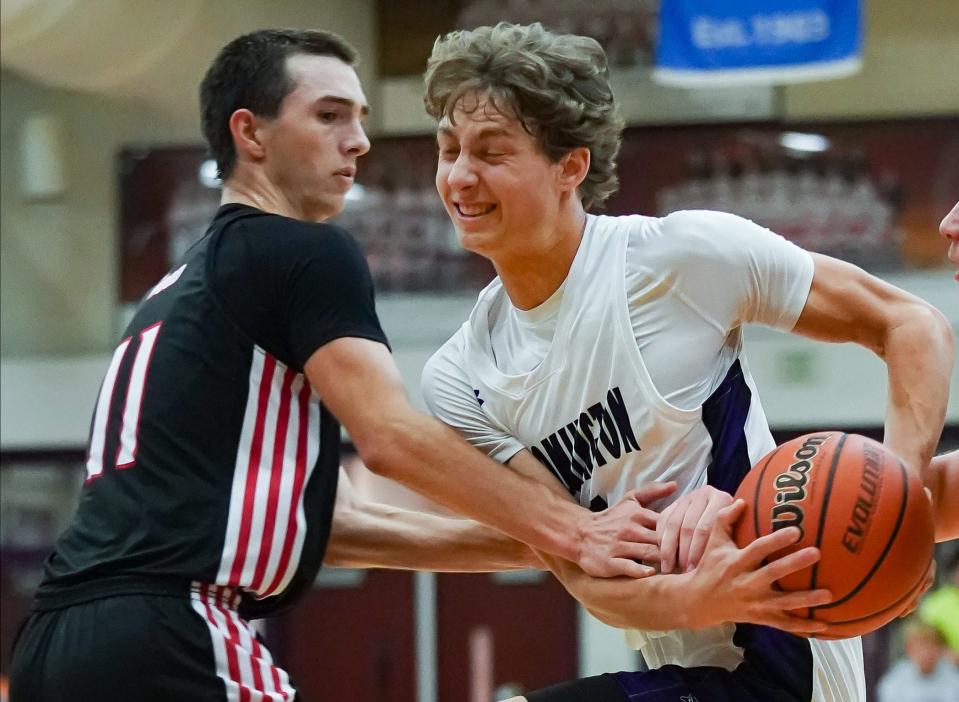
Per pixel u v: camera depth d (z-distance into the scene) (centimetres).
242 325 674
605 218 682
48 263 2536
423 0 2583
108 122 2525
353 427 661
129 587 641
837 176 2361
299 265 675
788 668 668
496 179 641
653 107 2466
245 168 736
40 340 2527
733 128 2406
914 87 2419
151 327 691
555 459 696
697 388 667
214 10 2333
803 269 667
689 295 657
